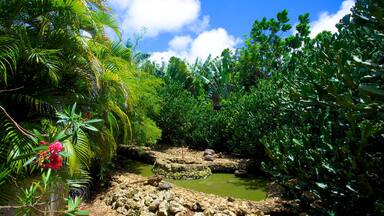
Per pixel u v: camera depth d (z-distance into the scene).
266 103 11.54
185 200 6.63
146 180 8.23
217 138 14.48
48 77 5.04
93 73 5.56
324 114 5.81
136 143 11.99
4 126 4.11
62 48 5.09
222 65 25.22
